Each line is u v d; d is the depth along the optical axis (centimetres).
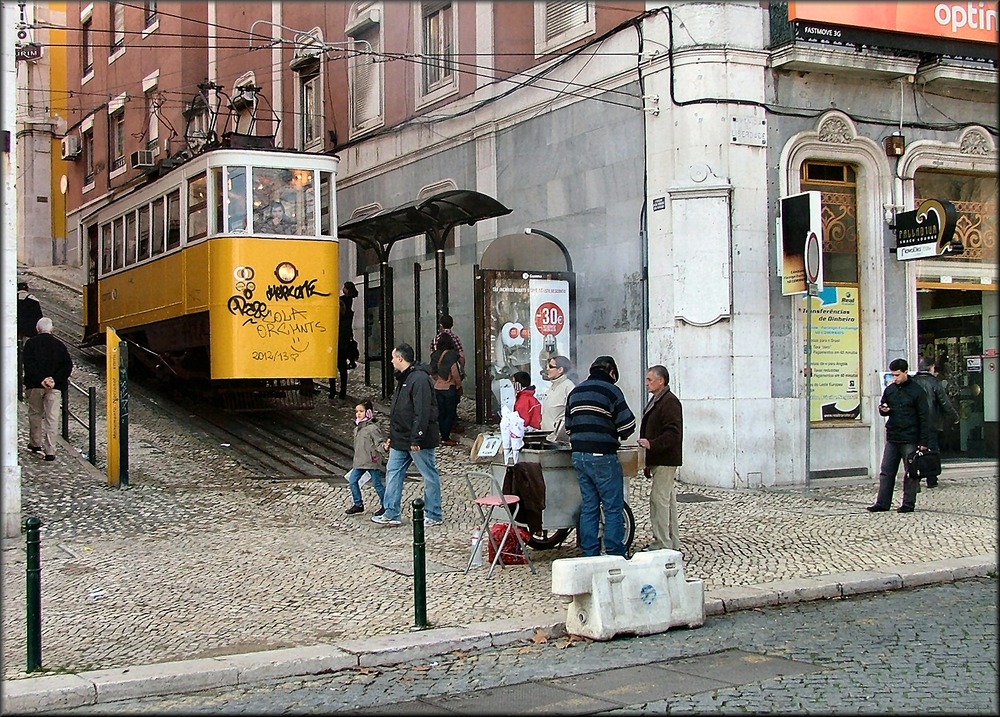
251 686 692
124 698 666
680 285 1503
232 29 2728
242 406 1827
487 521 997
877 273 1597
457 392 1716
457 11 2083
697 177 1485
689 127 1496
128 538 1127
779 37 1509
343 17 2500
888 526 1196
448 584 939
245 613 852
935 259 1673
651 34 1565
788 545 1095
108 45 3531
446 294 1897
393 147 2311
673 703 621
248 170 1611
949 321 1705
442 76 2166
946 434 1720
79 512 1231
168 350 1802
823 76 1563
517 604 871
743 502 1359
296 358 1617
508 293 1677
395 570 991
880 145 1606
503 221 1950
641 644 775
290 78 2733
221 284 1584
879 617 845
